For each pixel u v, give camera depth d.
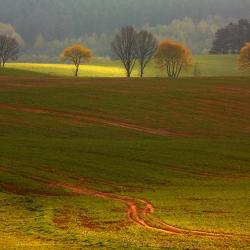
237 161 148.38
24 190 115.44
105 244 72.44
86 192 115.62
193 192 116.06
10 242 72.38
